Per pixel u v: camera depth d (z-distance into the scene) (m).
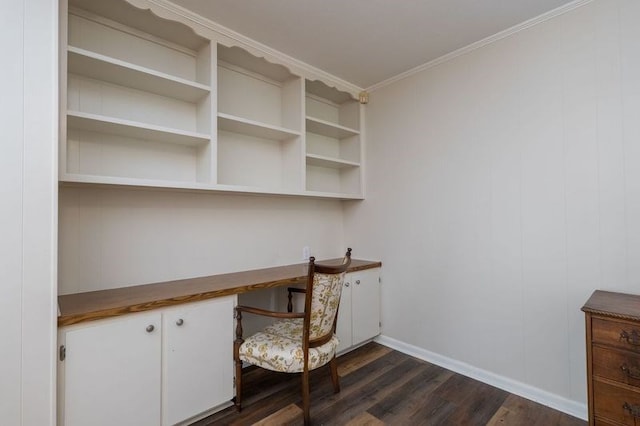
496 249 2.20
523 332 2.07
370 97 3.07
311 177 3.04
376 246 2.98
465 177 2.37
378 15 1.97
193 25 1.96
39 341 1.25
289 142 2.68
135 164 1.99
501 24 2.08
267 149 2.67
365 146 3.11
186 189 1.97
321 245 3.08
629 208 1.70
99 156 1.86
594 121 1.81
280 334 2.01
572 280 1.88
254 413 1.87
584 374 1.84
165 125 2.10
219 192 2.22
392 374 2.35
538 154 2.02
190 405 1.70
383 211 2.93
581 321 1.85
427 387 2.17
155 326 1.59
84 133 1.81
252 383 2.21
